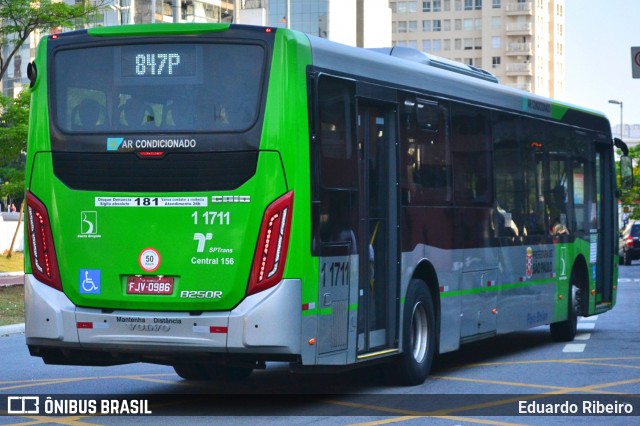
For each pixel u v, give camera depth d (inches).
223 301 517.3
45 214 546.9
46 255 546.3
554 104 883.4
